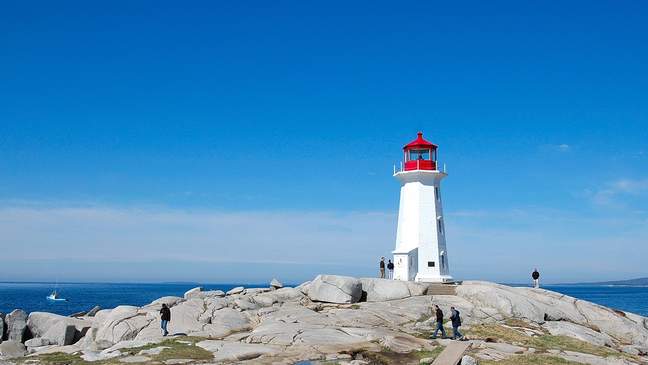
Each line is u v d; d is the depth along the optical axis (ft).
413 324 132.26
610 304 495.41
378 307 144.36
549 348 113.80
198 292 174.09
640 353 125.70
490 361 97.86
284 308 143.33
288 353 102.12
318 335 112.88
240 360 98.07
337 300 150.20
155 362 95.76
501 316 139.03
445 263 188.75
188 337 117.39
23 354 127.03
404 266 179.63
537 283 189.26
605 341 130.11
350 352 103.40
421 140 194.18
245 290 176.04
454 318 118.11
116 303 517.55
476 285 155.33
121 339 126.21
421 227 185.98
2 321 154.30
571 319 146.30
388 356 101.71
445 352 101.30
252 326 130.93
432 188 188.96
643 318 156.46
